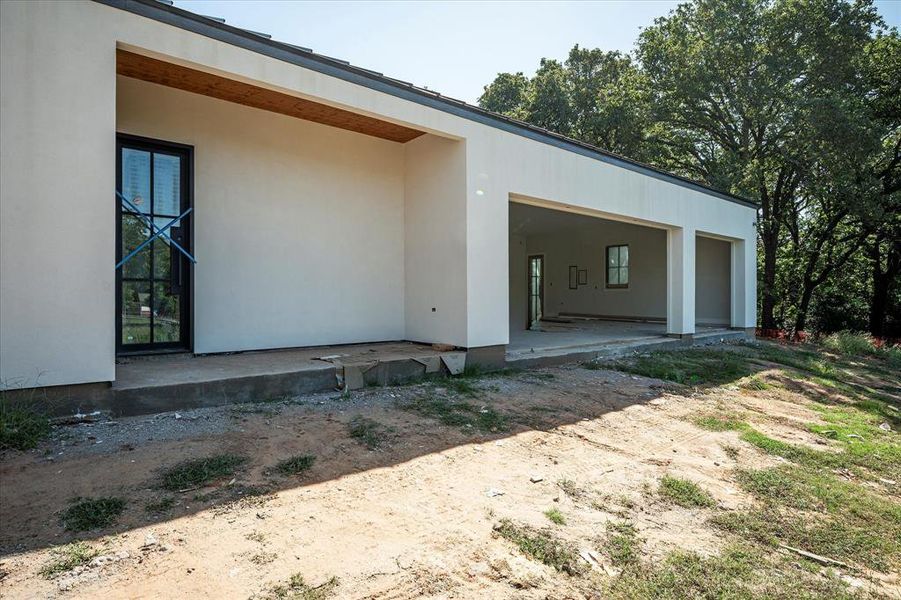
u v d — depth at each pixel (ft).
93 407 12.00
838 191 45.60
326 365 16.29
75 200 11.74
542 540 7.98
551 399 17.10
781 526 9.11
